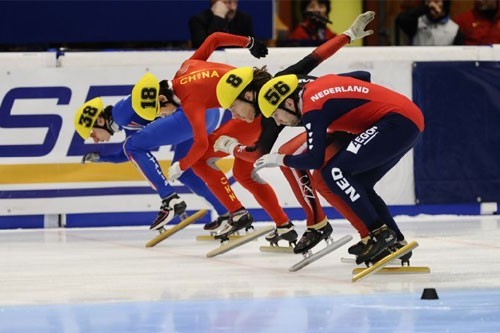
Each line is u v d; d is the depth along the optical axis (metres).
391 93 10.39
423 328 7.55
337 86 10.23
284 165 10.20
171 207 14.48
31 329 7.82
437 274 10.59
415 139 10.38
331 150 10.95
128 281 10.55
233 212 13.67
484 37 20.09
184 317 8.24
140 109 12.92
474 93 18.03
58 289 10.01
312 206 11.73
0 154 17.27
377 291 9.44
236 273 11.12
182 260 12.55
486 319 7.88
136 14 20.08
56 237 15.91
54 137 17.34
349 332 7.48
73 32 19.98
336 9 22.88
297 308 8.59
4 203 17.33
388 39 21.64
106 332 7.65
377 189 17.86
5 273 11.41
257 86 11.15
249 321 8.02
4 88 17.19
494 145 18.14
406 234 15.23
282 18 23.66
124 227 17.52
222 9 18.28
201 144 12.55
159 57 17.44
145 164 14.51
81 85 17.34
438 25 19.78
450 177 18.05
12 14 19.77
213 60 17.27
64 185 17.42
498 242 13.92
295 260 12.35
